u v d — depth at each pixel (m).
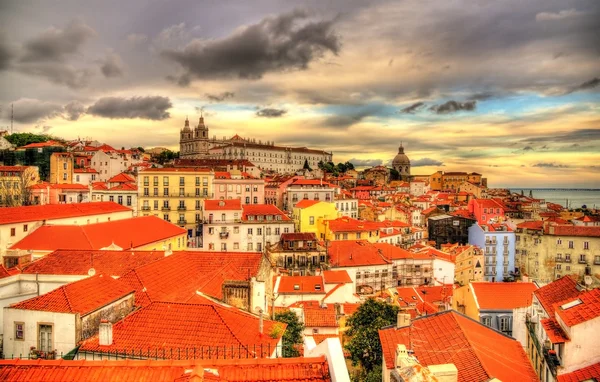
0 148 186.12
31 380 16.58
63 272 36.53
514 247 117.38
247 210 110.88
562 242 103.94
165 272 35.34
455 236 135.25
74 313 23.72
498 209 150.25
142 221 72.88
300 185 149.38
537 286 46.28
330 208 119.75
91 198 119.12
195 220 118.69
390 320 50.41
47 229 59.12
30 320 23.91
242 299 32.97
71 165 155.12
